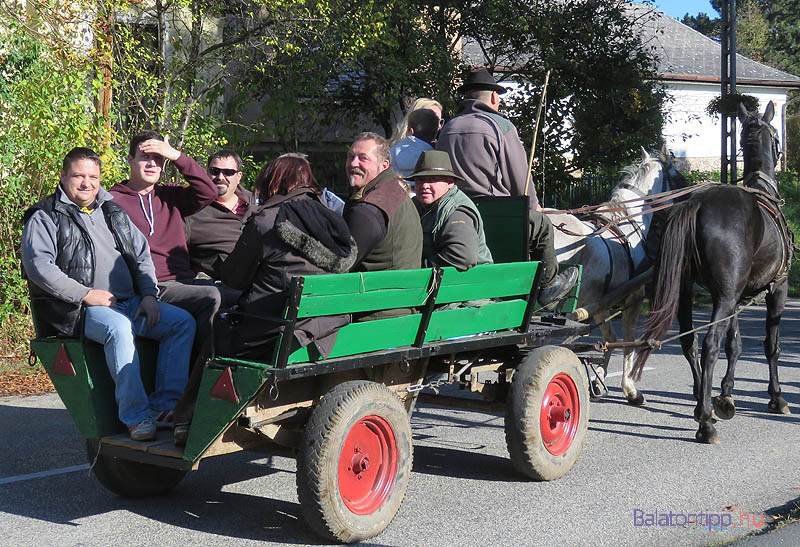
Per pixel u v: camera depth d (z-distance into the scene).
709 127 36.44
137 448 4.73
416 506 5.41
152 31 13.86
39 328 5.18
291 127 15.95
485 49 17.44
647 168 8.91
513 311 5.80
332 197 7.01
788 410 8.20
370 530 4.73
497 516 5.21
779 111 38.75
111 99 11.67
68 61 10.90
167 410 5.12
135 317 5.20
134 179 5.91
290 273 4.59
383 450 4.91
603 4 17.22
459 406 6.38
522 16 16.48
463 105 7.15
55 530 4.93
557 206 17.48
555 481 5.96
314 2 13.59
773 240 7.60
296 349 4.44
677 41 37.84
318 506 4.54
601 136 16.94
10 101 10.12
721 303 7.09
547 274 6.69
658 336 7.11
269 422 4.66
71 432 7.27
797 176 31.16
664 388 9.33
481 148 6.72
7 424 7.50
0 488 5.74
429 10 16.25
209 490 5.76
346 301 4.53
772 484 5.91
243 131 14.87
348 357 4.68
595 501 5.52
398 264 5.09
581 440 6.12
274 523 5.08
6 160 9.89
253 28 13.70
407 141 7.50
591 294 7.88
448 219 5.46
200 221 6.36
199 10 13.27
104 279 5.22
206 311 5.46
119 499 5.53
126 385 4.86
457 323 5.33
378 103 15.78
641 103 17.31
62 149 10.28
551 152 16.69
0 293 10.20
